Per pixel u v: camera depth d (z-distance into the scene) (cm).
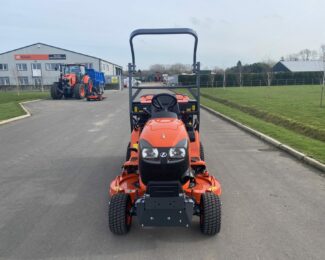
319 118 1352
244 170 729
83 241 436
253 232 451
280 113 1543
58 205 555
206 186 460
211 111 1866
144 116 638
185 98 693
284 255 396
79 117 1702
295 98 2509
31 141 1082
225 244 421
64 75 3025
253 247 414
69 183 665
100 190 622
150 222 409
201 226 443
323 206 534
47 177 705
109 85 6200
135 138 611
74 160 837
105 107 2272
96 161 825
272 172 712
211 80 5934
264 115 1548
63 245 427
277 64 8044
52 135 1189
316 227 464
